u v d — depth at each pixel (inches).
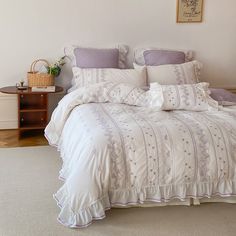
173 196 97.1
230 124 104.8
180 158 95.0
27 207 101.3
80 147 96.3
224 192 99.6
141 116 111.3
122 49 168.6
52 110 171.2
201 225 94.2
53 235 88.3
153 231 91.0
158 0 168.9
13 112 168.7
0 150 144.6
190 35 176.1
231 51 182.4
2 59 161.3
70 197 90.2
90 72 147.2
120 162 92.3
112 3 165.0
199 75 165.8
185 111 122.9
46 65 165.6
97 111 115.8
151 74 150.9
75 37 165.3
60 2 160.4
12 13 157.2
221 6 175.8
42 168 128.3
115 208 100.8
